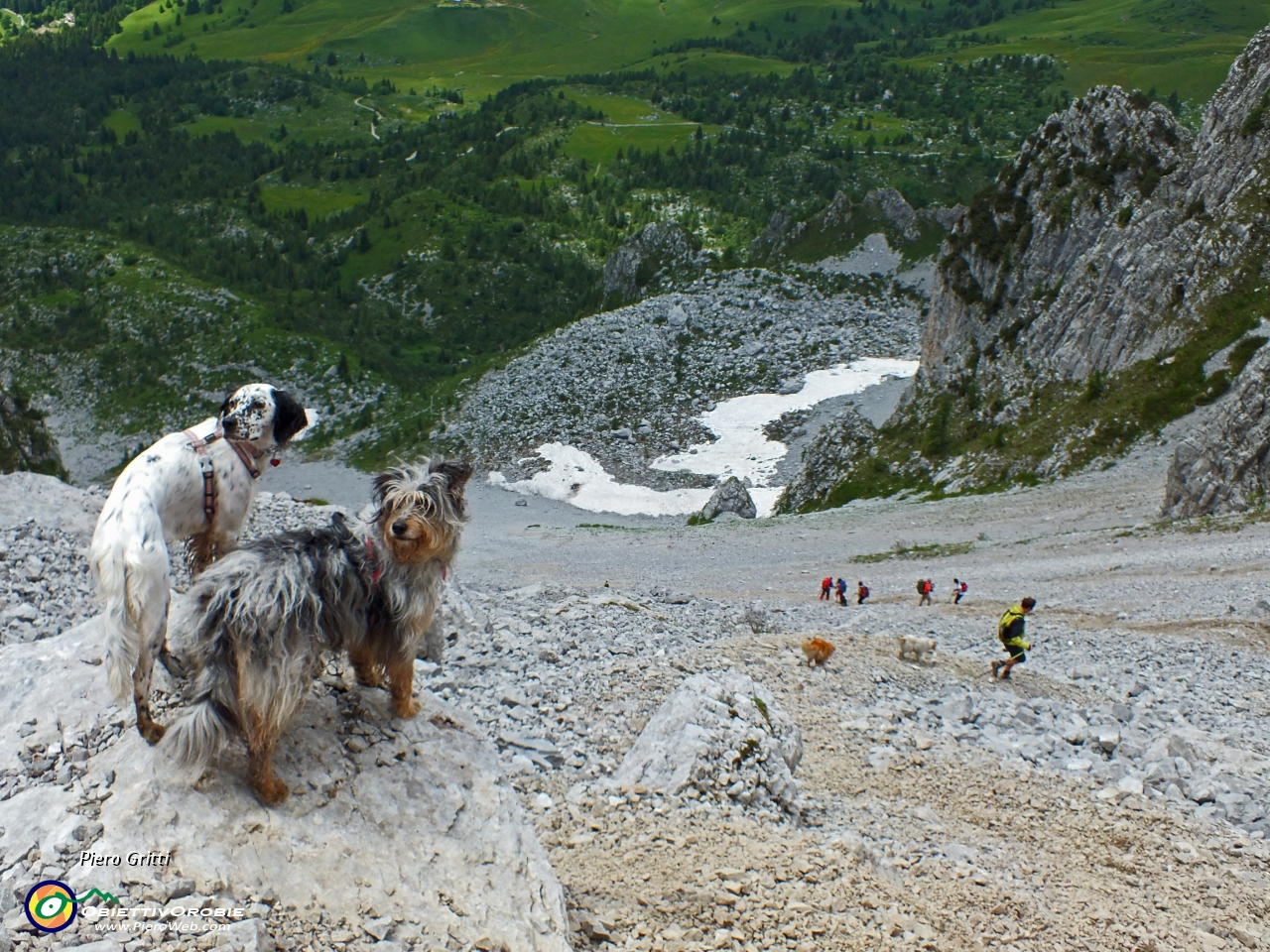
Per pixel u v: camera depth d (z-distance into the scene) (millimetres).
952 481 72188
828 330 143125
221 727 6156
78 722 6852
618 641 22344
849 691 19750
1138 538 47094
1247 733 19578
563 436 120625
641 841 10555
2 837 5988
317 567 6496
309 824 6633
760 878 9828
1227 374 64562
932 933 9383
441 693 16078
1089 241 82125
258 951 5715
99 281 182250
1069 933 10227
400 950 6254
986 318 85938
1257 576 36562
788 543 60906
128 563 6293
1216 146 74750
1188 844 13539
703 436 119562
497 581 54562
